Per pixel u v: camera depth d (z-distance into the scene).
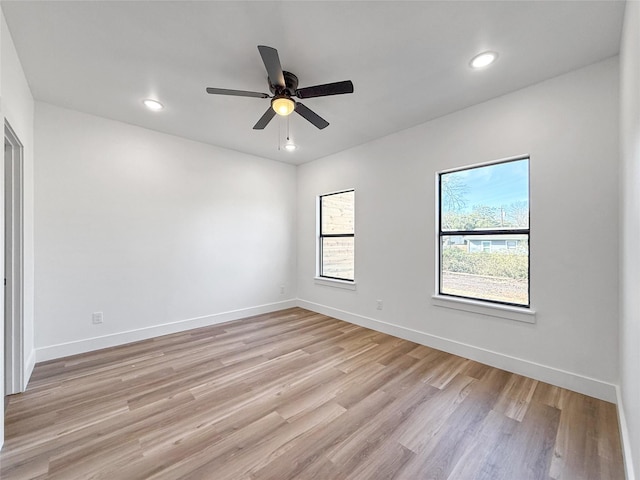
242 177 4.28
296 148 4.11
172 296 3.62
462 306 2.90
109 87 2.49
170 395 2.21
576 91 2.22
